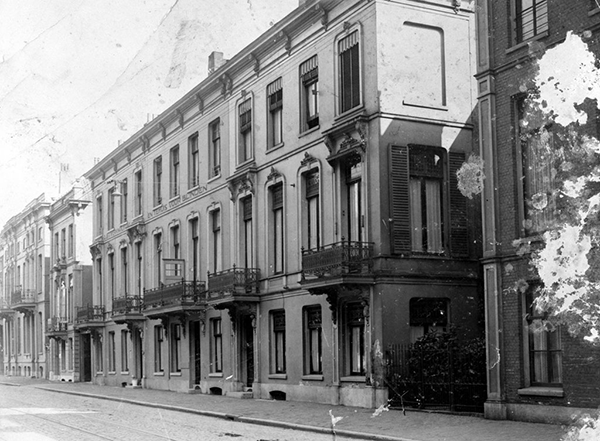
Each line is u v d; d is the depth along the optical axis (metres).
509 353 16.58
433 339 20.22
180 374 34.22
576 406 14.82
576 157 15.13
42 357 58.91
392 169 21.52
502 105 17.28
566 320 15.12
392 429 15.76
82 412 23.22
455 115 22.61
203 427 17.88
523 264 16.38
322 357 23.61
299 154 25.44
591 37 15.12
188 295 31.78
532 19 16.78
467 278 22.25
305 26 25.09
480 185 22.05
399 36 22.11
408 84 22.11
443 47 22.70
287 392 25.44
